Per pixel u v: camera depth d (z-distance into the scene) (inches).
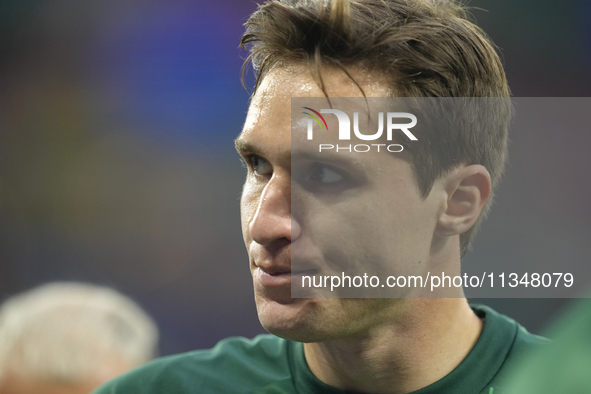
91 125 1168.2
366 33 119.2
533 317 406.9
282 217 116.7
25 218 1126.4
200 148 1165.1
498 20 979.9
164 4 1176.2
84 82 1176.2
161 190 1145.4
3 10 1170.6
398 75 119.6
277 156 117.3
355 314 121.4
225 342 189.9
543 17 971.3
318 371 153.6
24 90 1178.6
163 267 1085.8
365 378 139.4
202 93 1172.5
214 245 1097.4
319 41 118.7
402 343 135.3
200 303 1024.9
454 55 126.4
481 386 142.1
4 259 1087.0
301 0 130.1
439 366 141.5
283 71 122.5
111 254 1099.9
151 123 1175.6
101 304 245.3
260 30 131.9
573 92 969.5
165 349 975.0
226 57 1181.1
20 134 1167.6
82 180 1151.6
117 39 1179.3
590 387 38.9
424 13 129.7
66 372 224.8
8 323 233.6
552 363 41.3
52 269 1094.4
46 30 1180.5
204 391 167.8
